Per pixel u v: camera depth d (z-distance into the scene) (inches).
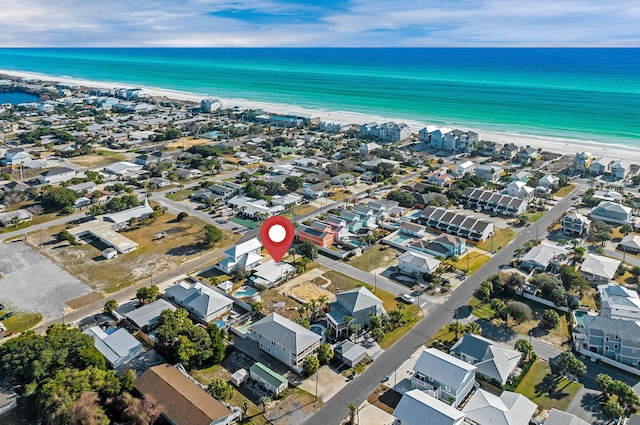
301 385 2748.5
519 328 3277.6
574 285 3713.1
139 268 4126.5
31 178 6584.6
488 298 3599.9
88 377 2536.9
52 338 2743.6
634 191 6058.1
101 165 7357.3
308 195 5964.6
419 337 3186.5
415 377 2696.9
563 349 3051.2
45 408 2357.3
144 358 2945.4
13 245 4552.2
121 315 3376.0
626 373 2815.0
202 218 5255.9
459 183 6141.7
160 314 3280.0
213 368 2888.8
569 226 4790.8
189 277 3966.5
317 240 4530.0
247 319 3390.7
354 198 5900.6
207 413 2338.8
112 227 4913.9
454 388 2514.8
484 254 4387.3
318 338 2974.9
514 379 2738.7
